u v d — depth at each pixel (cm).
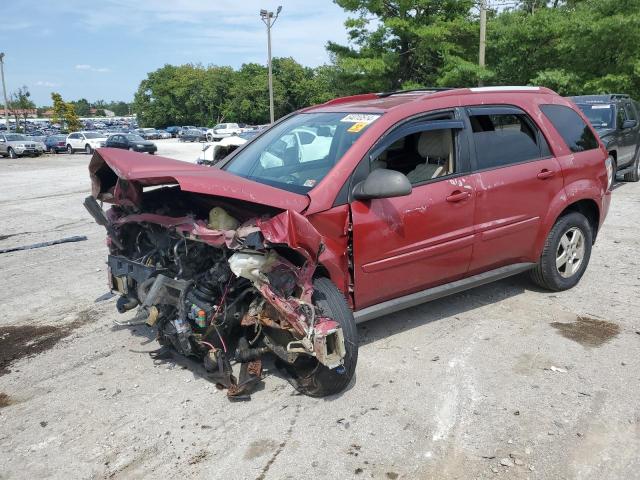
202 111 8794
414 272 413
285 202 341
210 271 347
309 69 7656
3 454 318
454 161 436
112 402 368
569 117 538
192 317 349
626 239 751
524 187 473
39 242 856
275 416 346
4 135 3425
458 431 324
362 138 391
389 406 352
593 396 357
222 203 360
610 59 2164
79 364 425
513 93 496
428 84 2725
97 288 610
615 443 309
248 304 357
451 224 425
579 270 552
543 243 507
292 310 326
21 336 484
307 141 429
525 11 2658
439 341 442
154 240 387
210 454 311
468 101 454
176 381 394
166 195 387
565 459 297
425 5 2544
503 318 485
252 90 7656
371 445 314
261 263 324
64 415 355
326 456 305
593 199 541
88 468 303
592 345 429
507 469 291
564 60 2280
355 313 391
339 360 328
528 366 399
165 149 4144
